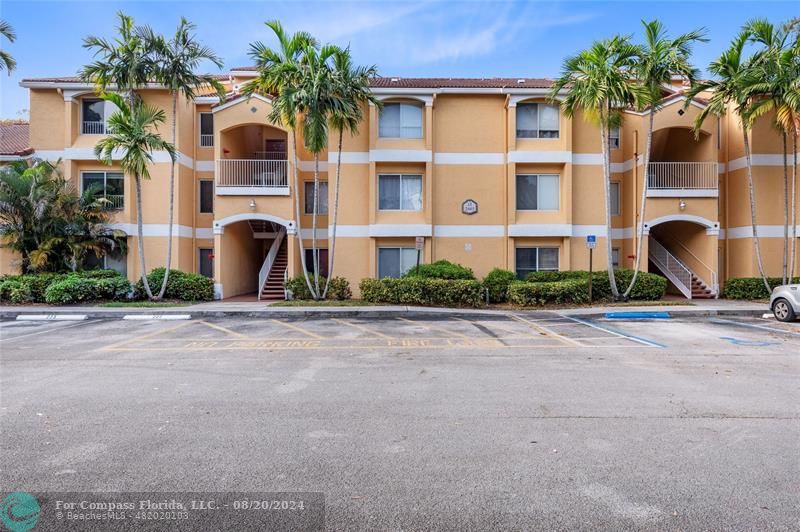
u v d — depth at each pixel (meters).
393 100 19.16
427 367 7.76
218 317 14.83
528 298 16.52
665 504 3.40
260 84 15.93
